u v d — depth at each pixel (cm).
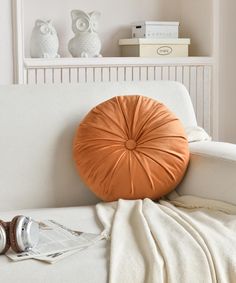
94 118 244
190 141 255
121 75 355
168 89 270
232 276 182
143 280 176
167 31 367
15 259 176
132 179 235
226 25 372
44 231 199
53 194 242
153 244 185
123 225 204
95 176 237
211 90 374
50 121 246
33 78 338
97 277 172
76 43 350
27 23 360
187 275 177
